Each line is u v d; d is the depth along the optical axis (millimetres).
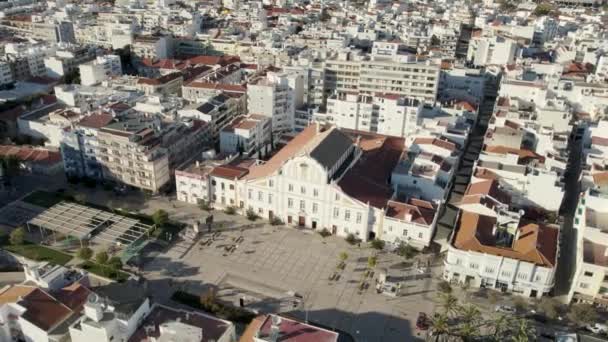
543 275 148000
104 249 170500
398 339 138375
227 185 193875
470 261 154125
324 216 182250
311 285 158000
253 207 193000
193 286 156250
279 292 154625
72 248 172375
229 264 166625
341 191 175125
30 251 169625
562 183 191625
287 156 195250
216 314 144250
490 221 166875
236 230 184375
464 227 165250
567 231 186125
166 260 167500
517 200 197125
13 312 129250
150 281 157625
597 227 153875
